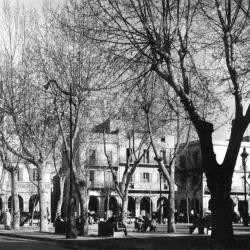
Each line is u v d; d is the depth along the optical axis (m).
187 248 17.98
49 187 66.44
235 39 17.98
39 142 33.59
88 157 53.44
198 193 73.19
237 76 18.86
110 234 26.94
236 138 17.84
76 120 27.02
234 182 75.75
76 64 26.98
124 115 30.81
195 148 67.94
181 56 18.39
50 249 19.25
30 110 31.70
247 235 25.03
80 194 27.84
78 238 25.38
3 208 65.75
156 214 58.19
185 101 18.09
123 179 36.94
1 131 32.81
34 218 59.22
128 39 18.00
